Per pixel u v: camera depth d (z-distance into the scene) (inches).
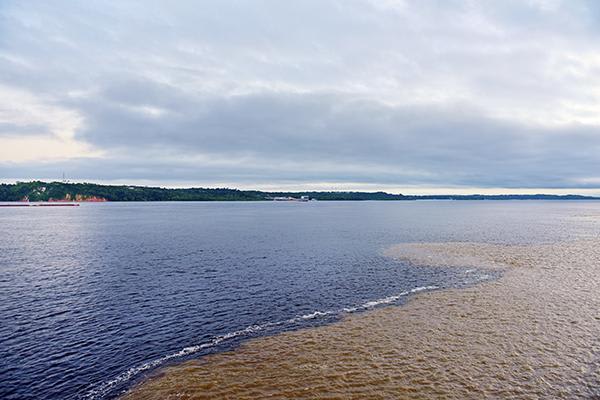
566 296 1132.5
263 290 1300.4
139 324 978.7
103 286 1355.8
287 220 4879.4
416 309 1042.7
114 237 2891.2
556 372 672.4
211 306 1126.4
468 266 1644.9
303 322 973.2
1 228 3661.4
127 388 663.8
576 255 1886.1
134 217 5570.9
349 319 979.9
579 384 633.6
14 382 695.7
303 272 1588.3
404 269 1620.3
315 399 603.2
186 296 1230.3
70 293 1263.5
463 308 1035.9
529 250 2070.6
